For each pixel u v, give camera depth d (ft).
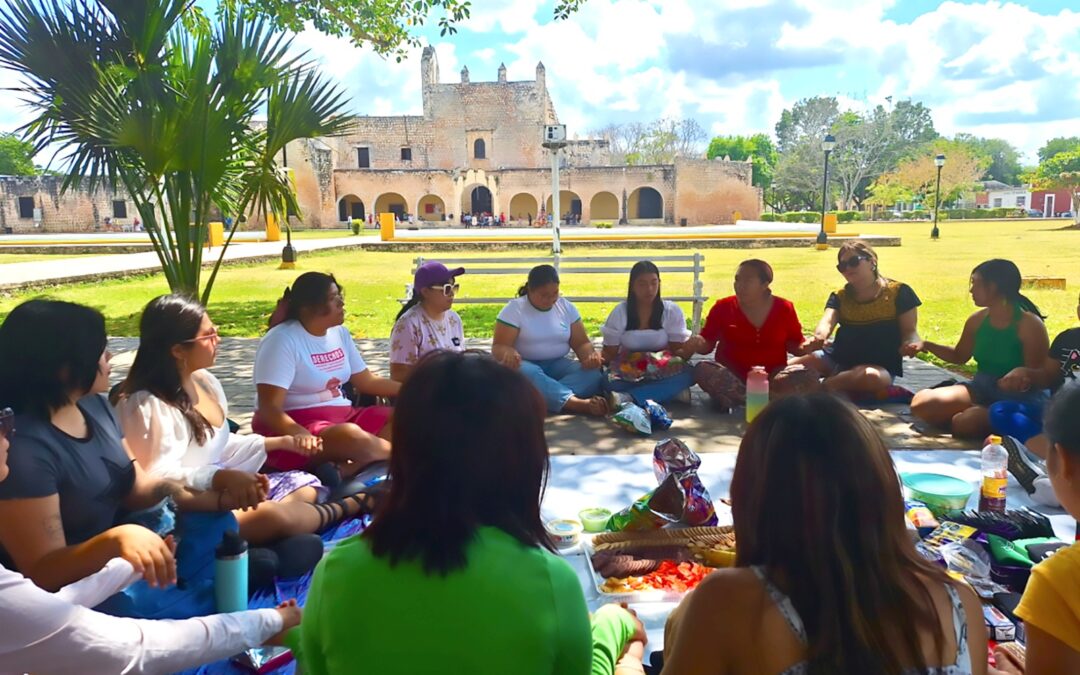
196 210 24.79
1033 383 16.16
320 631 5.37
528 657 5.17
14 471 7.61
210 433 11.46
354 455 13.56
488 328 35.27
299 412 14.44
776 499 4.84
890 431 18.15
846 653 4.55
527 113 203.92
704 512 10.27
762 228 134.31
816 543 4.72
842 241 92.17
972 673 4.99
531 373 19.98
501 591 5.13
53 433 8.11
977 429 17.07
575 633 5.33
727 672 4.97
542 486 5.70
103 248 92.79
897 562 4.82
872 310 20.48
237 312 41.70
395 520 5.25
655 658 7.61
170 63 23.44
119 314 41.45
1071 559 5.38
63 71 21.79
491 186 178.81
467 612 5.10
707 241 90.68
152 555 7.62
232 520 10.16
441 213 186.70
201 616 8.52
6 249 93.40
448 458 5.18
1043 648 5.37
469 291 49.11
